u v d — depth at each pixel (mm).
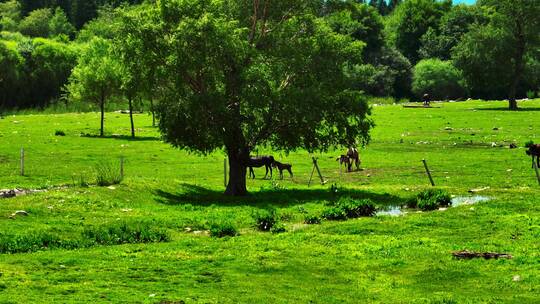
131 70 44250
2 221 32312
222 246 28641
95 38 94062
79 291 21609
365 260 26312
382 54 181375
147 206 38875
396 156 64438
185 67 42469
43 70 155875
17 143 73062
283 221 35000
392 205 39469
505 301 20875
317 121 43125
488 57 115875
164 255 26891
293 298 21516
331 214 35344
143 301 20609
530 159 58969
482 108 114562
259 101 41969
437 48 198625
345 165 58219
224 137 42781
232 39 42250
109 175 43938
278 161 57781
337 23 174875
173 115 42281
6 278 22797
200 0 44250
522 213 34781
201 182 51938
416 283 23266
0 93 149375
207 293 21859
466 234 30688
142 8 46125
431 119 96875
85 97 85625
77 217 34375
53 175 52688
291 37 45594
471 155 63125
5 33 195750
